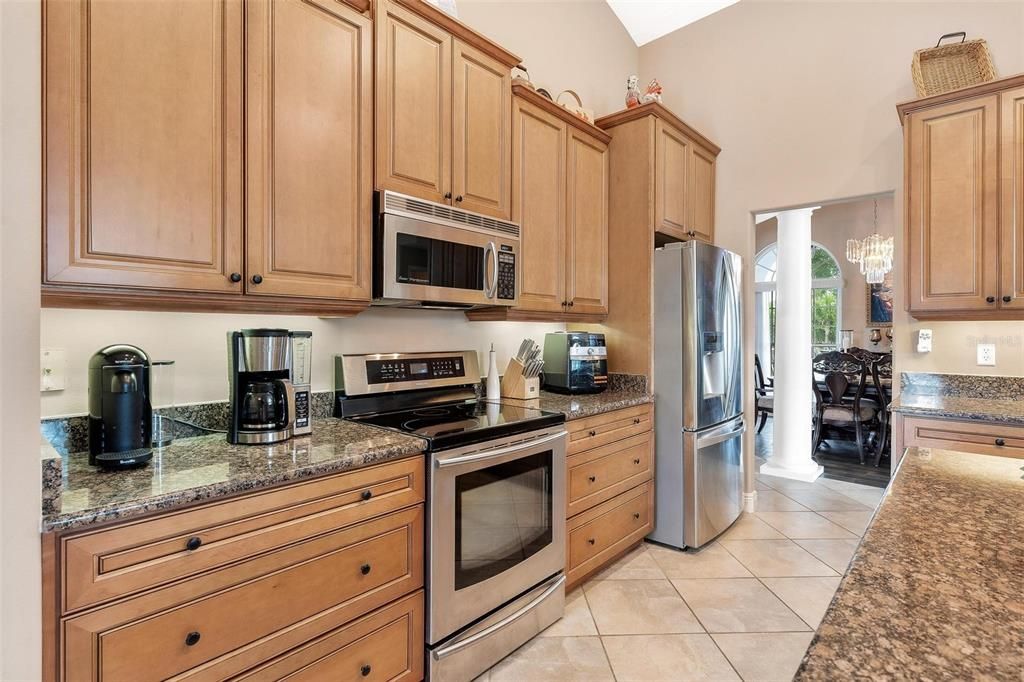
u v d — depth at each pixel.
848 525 3.21
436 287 1.97
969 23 2.73
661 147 3.00
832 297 7.76
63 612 0.97
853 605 0.61
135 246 1.26
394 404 2.20
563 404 2.48
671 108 3.84
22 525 0.89
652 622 2.14
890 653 0.51
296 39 1.57
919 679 0.46
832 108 3.15
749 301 3.49
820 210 7.75
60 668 0.97
